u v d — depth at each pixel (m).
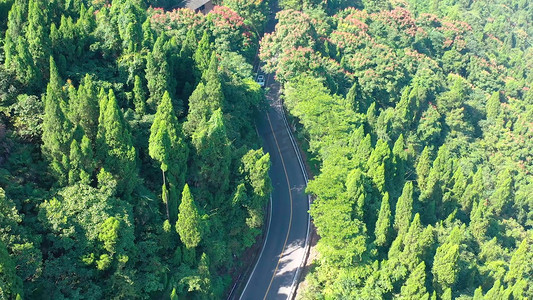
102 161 54.16
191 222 53.38
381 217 64.56
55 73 57.12
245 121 79.31
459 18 169.88
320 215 65.81
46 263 45.19
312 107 81.50
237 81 82.12
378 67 110.19
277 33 103.25
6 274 39.34
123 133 53.66
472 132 118.62
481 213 74.81
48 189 52.56
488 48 165.62
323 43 110.00
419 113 109.69
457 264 59.09
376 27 126.62
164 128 55.16
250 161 65.19
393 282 60.25
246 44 104.25
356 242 61.50
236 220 64.88
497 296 57.19
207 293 55.75
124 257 47.88
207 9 123.88
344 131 80.88
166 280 52.72
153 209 55.62
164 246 55.03
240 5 115.69
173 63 73.25
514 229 84.31
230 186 65.81
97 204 48.78
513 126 124.38
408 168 88.44
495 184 99.69
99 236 47.03
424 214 76.38
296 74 93.69
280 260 69.94
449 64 143.00
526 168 111.69
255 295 64.56
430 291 60.25
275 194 81.56
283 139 93.75
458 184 80.00
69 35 65.94
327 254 62.12
